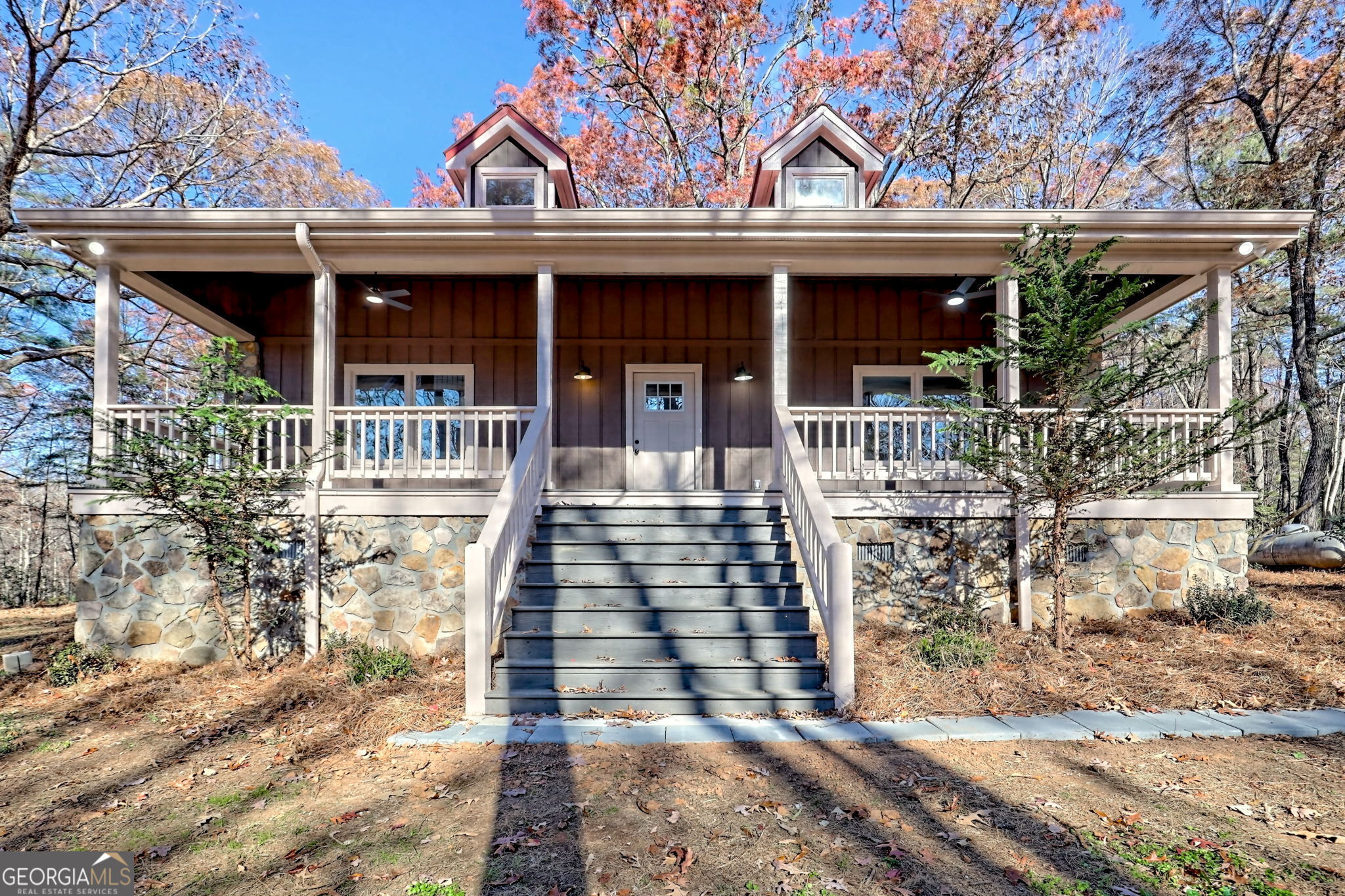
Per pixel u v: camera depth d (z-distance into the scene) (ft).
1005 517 19.89
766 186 27.14
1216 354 20.04
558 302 28.37
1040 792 10.21
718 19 45.91
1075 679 15.20
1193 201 43.14
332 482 21.04
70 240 19.26
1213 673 15.33
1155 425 20.11
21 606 44.01
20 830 9.70
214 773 11.56
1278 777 10.62
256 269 21.11
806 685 14.46
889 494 19.93
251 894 7.97
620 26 46.09
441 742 12.39
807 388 28.19
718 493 20.17
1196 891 7.71
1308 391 37.24
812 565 16.24
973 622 18.65
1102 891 7.72
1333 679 14.84
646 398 28.50
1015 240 19.89
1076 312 16.22
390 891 7.96
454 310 28.22
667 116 49.01
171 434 19.56
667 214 19.72
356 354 27.91
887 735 12.48
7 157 33.32
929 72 45.91
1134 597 19.57
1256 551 31.71
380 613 19.13
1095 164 49.47
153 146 37.58
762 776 10.86
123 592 18.93
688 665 14.49
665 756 11.71
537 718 13.52
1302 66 36.65
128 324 45.42
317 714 14.46
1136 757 11.50
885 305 28.43
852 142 25.88
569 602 16.69
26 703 15.81
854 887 7.86
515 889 7.93
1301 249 36.96
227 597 19.08
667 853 8.65
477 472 20.02
